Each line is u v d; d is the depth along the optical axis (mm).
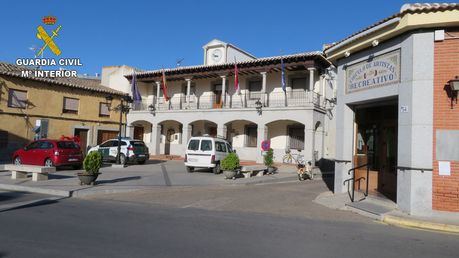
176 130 31828
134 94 30078
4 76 24625
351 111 11789
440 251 6141
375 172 11609
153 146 30656
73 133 29047
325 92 25531
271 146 27125
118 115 32438
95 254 5344
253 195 12219
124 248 5703
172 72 30016
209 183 15133
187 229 7176
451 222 8117
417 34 9023
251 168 18000
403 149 9242
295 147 26250
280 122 26875
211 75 28797
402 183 9211
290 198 11688
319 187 14680
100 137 31156
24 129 25781
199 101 30828
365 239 6781
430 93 8883
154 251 5590
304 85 26266
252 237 6660
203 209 9758
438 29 8844
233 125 28656
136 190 13078
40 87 26859
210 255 5457
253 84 28562
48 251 5441
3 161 23375
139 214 8711
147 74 31422
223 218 8484
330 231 7379
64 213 8570
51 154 18562
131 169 20156
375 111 11695
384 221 8594
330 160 24891
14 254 5262
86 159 13289
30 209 9039
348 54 11203
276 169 20859
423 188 8828
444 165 8742
